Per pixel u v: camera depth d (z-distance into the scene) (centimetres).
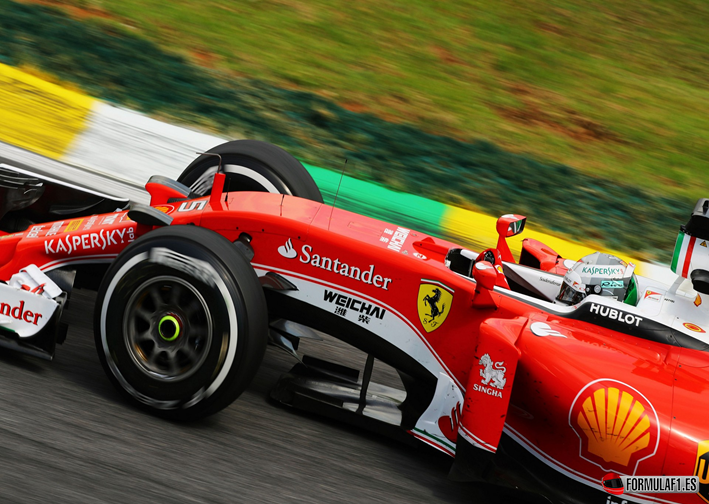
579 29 4784
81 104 2575
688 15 5312
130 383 1224
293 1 4281
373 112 3300
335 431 1345
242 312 1167
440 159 3044
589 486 1126
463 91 3741
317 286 1328
